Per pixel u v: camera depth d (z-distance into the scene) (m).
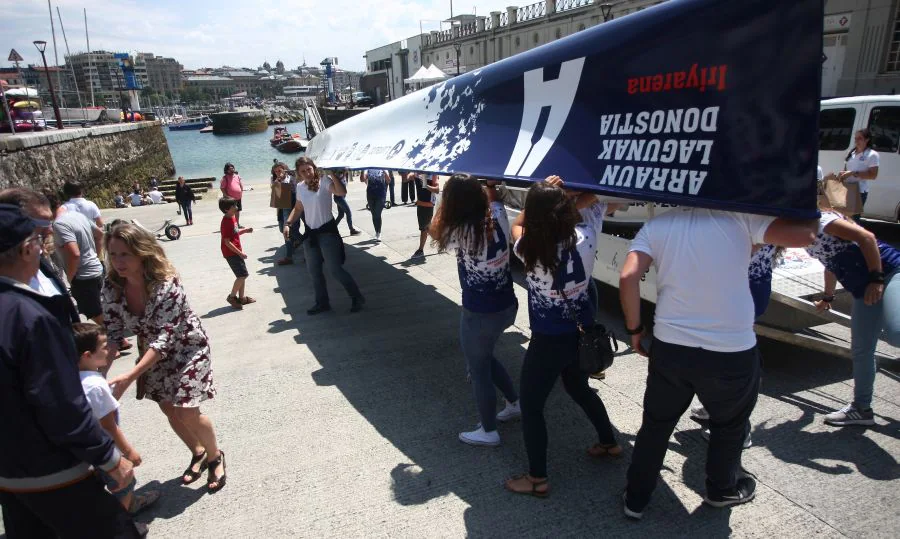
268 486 3.14
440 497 2.94
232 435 3.72
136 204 21.83
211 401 4.25
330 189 5.84
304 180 5.80
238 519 2.88
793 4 2.03
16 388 1.76
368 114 6.07
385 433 3.64
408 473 3.18
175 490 3.16
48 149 15.91
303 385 4.44
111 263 2.77
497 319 3.12
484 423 3.37
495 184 3.32
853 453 3.08
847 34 16.09
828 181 3.41
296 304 6.68
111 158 24.25
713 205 2.19
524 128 3.32
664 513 2.70
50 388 1.78
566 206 2.52
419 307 6.24
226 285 7.75
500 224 3.07
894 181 7.88
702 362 2.23
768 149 2.10
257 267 8.69
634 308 2.36
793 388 3.86
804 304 3.71
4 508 2.04
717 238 2.19
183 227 13.46
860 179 7.25
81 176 18.84
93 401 2.48
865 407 3.30
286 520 2.84
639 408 3.72
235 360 5.06
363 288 7.12
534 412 2.79
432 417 3.81
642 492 2.60
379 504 2.92
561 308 2.66
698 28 2.39
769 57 2.11
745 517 2.64
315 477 3.20
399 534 2.68
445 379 4.39
